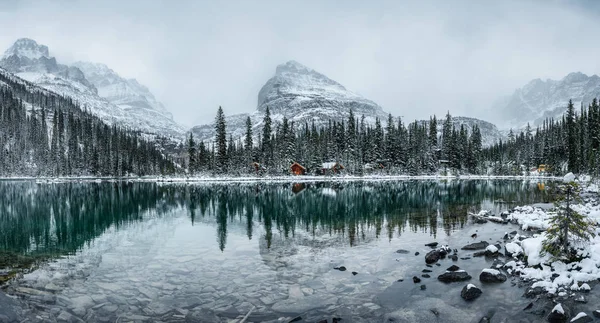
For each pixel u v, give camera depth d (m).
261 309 9.84
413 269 13.18
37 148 155.62
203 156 108.12
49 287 12.02
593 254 11.22
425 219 25.61
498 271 11.48
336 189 61.09
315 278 12.44
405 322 8.79
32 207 38.66
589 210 20.11
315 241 18.86
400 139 125.75
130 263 15.02
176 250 17.31
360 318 9.09
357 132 135.12
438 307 9.55
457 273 11.76
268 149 110.12
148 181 101.88
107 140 152.25
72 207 38.41
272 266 14.09
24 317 9.41
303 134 137.88
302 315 9.38
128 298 10.88
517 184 73.31
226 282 12.21
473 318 8.87
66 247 18.53
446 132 128.75
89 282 12.52
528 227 19.17
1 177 130.38
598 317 8.24
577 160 77.38
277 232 21.77
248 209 34.31
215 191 59.59
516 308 9.20
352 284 11.70
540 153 124.62
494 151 141.50
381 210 31.44
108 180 111.12
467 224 22.92
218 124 101.81
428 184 75.81
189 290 11.49
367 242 18.27
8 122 167.25
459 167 115.88
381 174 113.00
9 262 15.50
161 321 9.23
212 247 17.86
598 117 80.50
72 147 146.50
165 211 34.00
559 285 10.12
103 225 26.11
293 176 104.44
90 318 9.44
